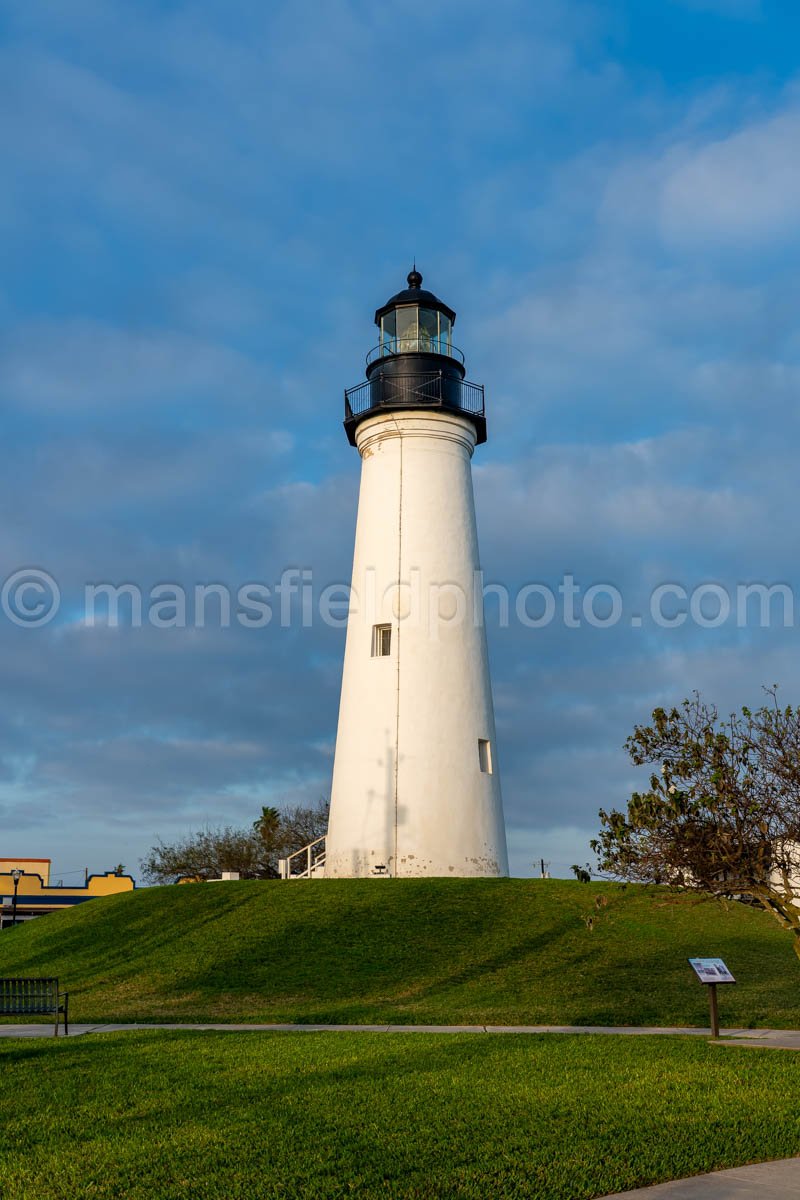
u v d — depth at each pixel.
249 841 69.19
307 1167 9.20
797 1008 20.31
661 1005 20.69
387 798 33.62
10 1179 9.01
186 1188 8.67
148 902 31.91
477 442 38.19
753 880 15.11
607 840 15.50
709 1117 10.81
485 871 33.62
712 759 15.23
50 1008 18.62
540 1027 18.41
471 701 34.75
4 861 70.38
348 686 35.69
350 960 25.03
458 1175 8.97
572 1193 8.59
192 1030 18.00
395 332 37.38
